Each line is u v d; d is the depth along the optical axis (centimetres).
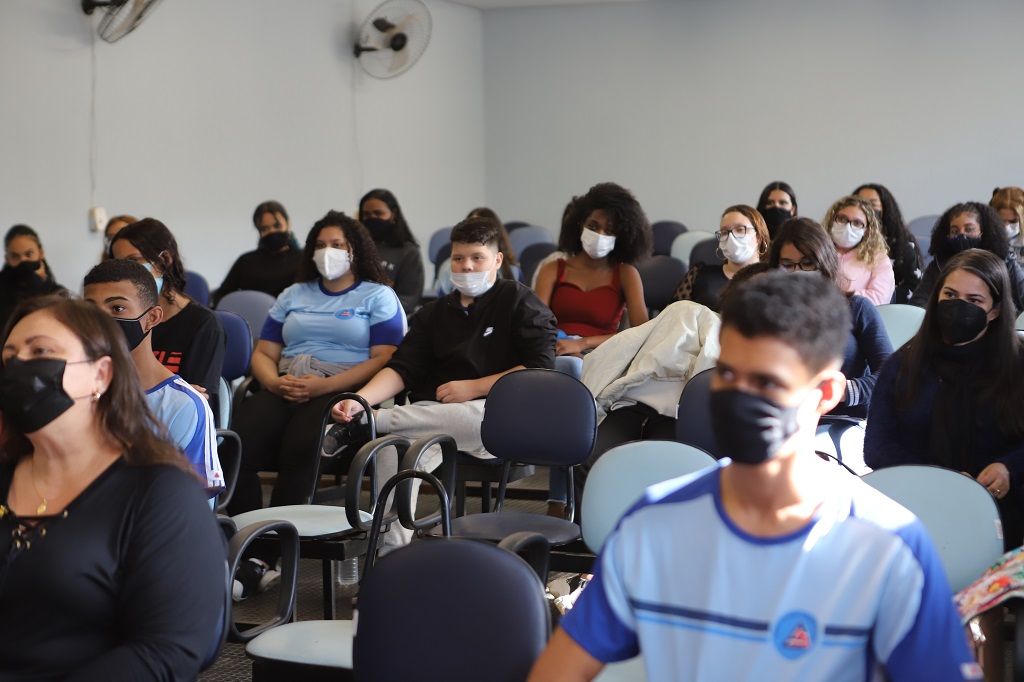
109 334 172
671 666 128
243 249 786
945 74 927
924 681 120
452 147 997
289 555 233
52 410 166
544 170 1025
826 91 953
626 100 999
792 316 118
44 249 638
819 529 123
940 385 285
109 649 165
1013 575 198
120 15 651
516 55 1022
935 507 224
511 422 319
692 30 978
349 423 371
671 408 371
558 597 290
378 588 170
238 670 300
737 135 977
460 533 281
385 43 862
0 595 163
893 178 946
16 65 620
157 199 714
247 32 779
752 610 123
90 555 163
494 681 164
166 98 717
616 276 477
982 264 277
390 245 647
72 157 654
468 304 391
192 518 168
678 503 129
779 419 119
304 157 837
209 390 339
